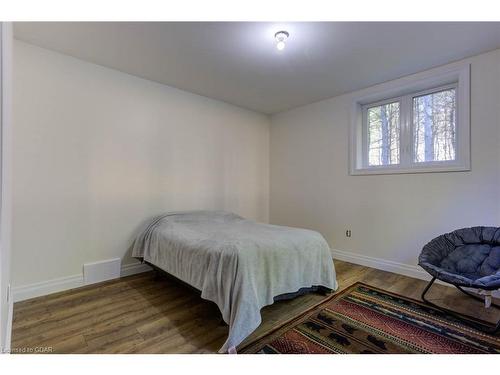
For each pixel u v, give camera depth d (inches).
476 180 98.4
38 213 93.0
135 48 94.3
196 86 130.2
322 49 94.0
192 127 139.6
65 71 99.0
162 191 127.6
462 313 81.1
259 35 85.6
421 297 91.8
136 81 118.5
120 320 76.8
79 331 70.7
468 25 79.3
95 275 105.7
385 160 130.6
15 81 88.5
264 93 140.2
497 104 93.7
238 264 68.2
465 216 101.1
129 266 116.1
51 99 95.9
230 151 158.2
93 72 105.8
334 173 145.3
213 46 92.7
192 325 74.4
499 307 85.1
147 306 86.0
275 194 178.7
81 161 102.9
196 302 89.3
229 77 119.4
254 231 98.0
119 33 84.8
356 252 135.6
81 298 91.6
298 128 164.6
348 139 138.9
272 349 62.8
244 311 63.8
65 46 93.0
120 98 113.6
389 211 123.3
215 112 150.2
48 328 72.0
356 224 135.6
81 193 102.8
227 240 80.5
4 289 51.9
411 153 120.5
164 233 101.7
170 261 92.6
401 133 124.0
